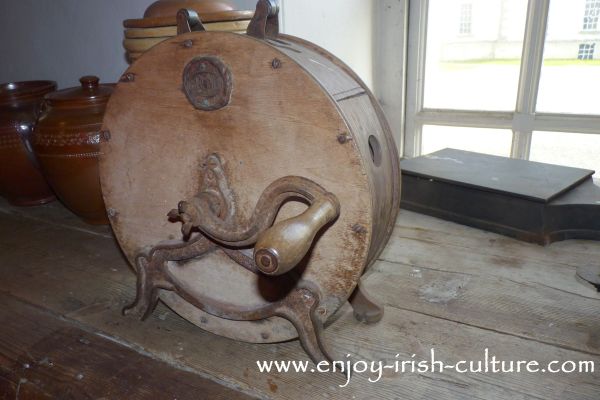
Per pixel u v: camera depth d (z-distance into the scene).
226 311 0.71
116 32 1.40
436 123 1.45
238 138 0.63
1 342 0.79
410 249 1.01
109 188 0.76
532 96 1.29
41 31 1.58
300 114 0.59
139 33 0.92
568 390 0.63
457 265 0.94
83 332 0.80
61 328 0.82
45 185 1.35
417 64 1.41
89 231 1.20
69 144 1.05
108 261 1.04
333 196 0.59
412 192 1.18
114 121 0.72
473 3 1.31
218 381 0.68
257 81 0.60
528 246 0.99
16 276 1.00
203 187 0.67
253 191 0.64
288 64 0.58
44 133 1.07
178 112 0.67
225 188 0.66
